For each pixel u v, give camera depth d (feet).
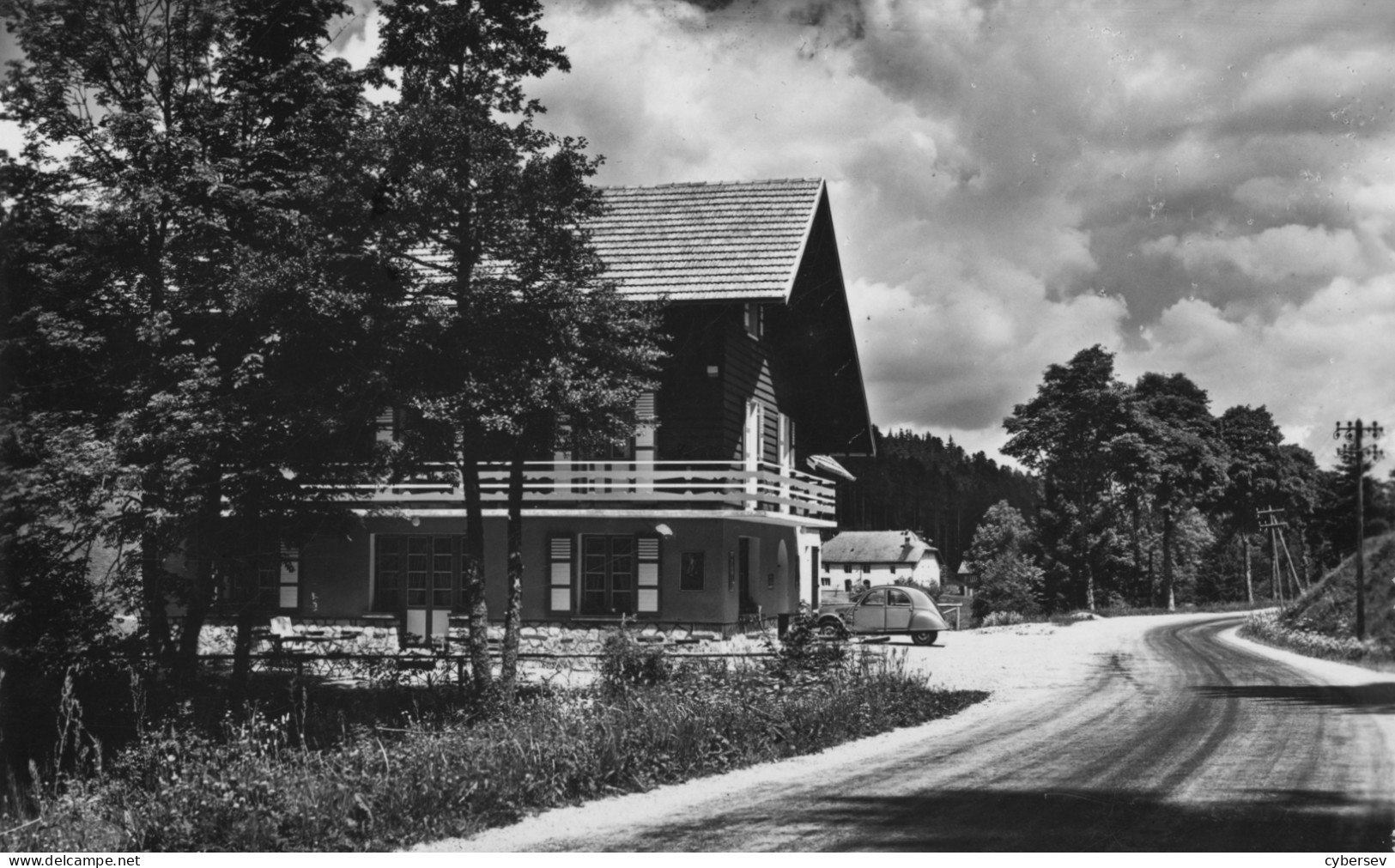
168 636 52.49
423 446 50.42
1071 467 220.84
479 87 50.24
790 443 111.04
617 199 96.02
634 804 32.09
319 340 49.47
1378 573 121.19
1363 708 52.80
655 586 86.74
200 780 29.53
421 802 29.58
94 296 51.90
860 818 28.73
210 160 53.78
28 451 47.88
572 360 50.34
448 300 52.16
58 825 30.37
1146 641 112.57
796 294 98.07
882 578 320.70
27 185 51.16
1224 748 39.93
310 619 88.43
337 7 55.88
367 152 47.91
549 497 85.71
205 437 48.14
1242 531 277.23
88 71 52.26
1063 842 25.81
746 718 41.98
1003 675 71.67
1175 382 239.30
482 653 51.26
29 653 46.93
